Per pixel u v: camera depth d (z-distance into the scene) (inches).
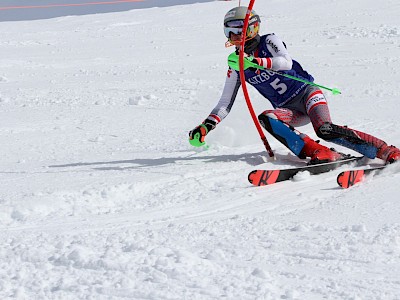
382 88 560.7
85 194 261.1
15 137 434.6
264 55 310.8
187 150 358.9
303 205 240.1
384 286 153.2
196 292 151.9
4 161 357.1
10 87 696.4
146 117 495.5
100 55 1000.2
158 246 188.1
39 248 187.6
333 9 1423.5
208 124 326.6
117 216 237.5
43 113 531.5
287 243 188.7
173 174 294.5
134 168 313.4
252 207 243.0
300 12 1435.8
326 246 182.7
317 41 963.3
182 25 1439.5
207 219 227.6
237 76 325.7
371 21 1160.2
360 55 793.6
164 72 760.3
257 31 309.9
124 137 419.8
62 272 168.1
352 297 146.2
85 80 735.7
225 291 151.9
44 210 245.0
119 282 158.4
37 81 745.0
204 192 267.1
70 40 1277.1
